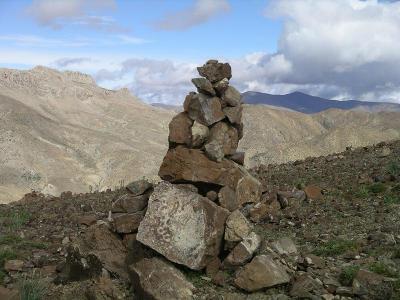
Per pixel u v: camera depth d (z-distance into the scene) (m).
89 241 3.12
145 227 2.80
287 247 3.03
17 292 2.88
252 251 2.77
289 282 2.61
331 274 2.68
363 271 2.54
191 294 2.57
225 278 2.71
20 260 3.49
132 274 2.74
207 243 2.79
